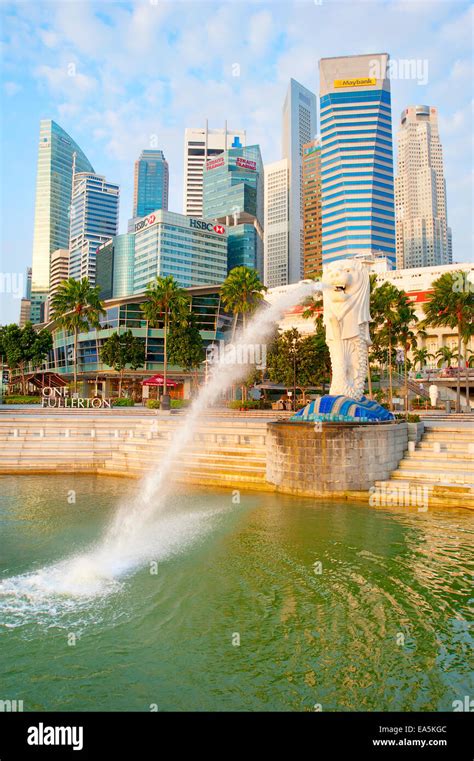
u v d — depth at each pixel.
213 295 77.75
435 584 9.92
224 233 152.38
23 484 20.16
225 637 7.82
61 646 7.48
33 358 74.31
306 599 9.23
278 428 18.67
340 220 161.75
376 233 159.62
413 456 19.64
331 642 7.70
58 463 23.05
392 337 50.12
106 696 6.36
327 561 11.20
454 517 14.88
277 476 18.70
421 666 7.07
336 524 14.13
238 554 11.63
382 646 7.59
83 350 88.19
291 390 68.06
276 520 14.55
